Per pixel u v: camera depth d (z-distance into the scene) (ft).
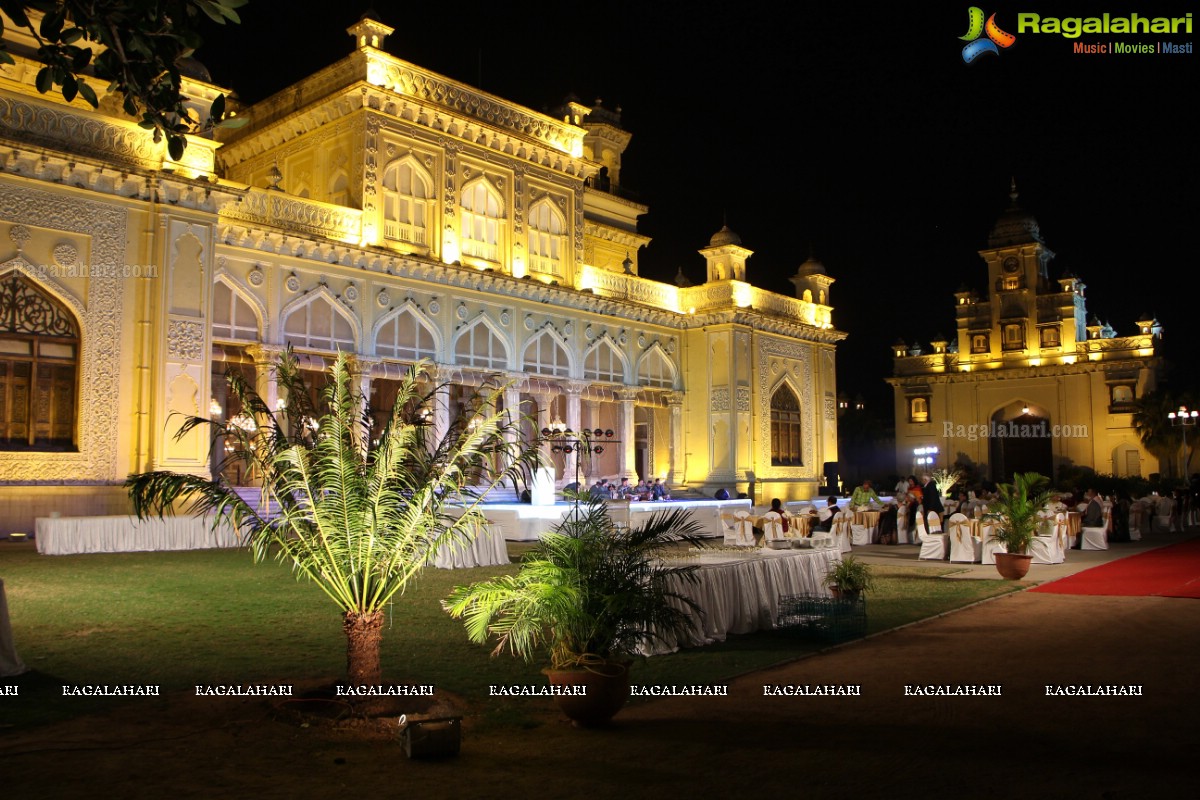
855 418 155.94
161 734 15.89
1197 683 20.43
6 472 47.09
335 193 68.59
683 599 19.63
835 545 35.09
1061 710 18.16
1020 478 41.45
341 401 18.89
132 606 29.22
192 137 54.08
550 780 13.91
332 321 64.34
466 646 24.30
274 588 33.27
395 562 18.71
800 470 97.35
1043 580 40.14
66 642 23.70
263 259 60.70
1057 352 122.01
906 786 13.69
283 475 18.81
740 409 89.56
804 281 104.32
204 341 53.52
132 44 14.65
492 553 44.24
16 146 46.78
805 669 22.44
